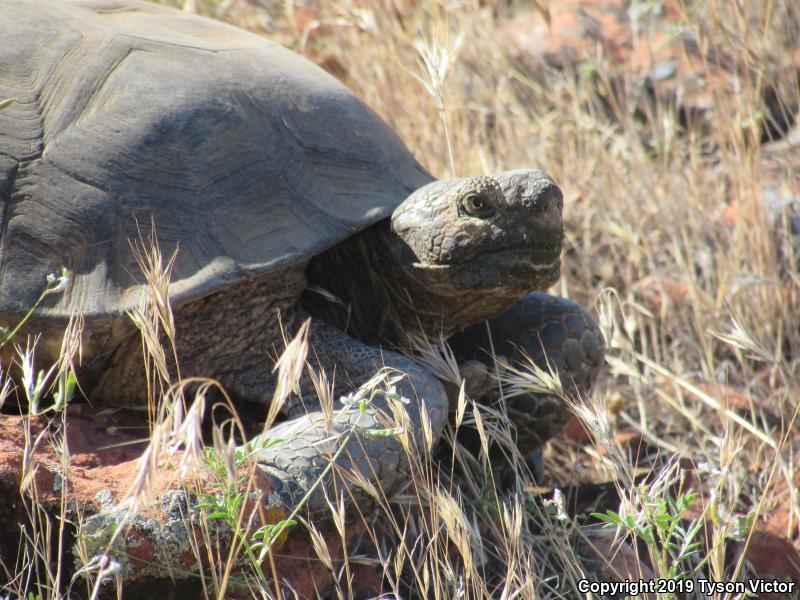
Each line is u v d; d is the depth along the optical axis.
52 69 4.58
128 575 3.48
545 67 9.29
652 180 7.79
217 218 4.37
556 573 4.55
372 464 4.02
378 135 5.21
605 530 4.48
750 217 7.08
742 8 7.71
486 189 4.39
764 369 6.83
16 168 4.27
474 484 4.89
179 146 4.45
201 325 4.47
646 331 7.12
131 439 4.21
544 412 5.23
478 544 3.96
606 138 8.35
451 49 7.75
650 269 7.29
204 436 4.52
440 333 4.97
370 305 5.00
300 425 4.05
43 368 4.20
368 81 8.26
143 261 4.19
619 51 9.73
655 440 5.99
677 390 6.03
